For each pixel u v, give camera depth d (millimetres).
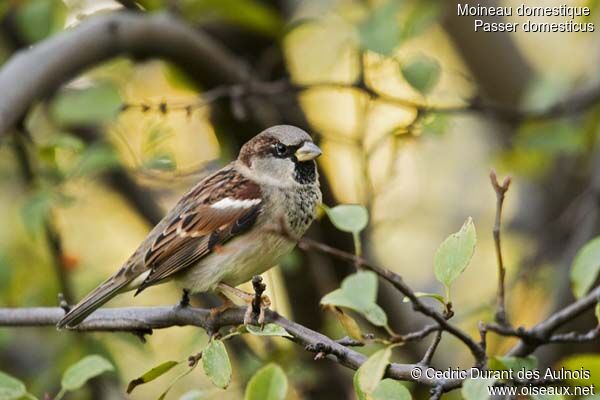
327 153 12383
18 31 12453
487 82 14672
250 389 6105
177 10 11258
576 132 11867
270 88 11000
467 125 14891
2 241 13242
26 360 12695
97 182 13445
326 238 12266
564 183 14094
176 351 12805
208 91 11938
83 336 10797
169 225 8609
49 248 11203
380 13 10492
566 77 12086
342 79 13648
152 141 10594
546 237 12727
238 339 11406
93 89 10523
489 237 14359
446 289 5984
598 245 7129
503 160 12531
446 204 14711
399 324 12898
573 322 11047
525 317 12742
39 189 10719
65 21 11023
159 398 6309
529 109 11586
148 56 11109
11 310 7828
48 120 12641
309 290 12531
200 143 13039
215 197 8609
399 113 12734
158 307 7566
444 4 14289
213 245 8438
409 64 10375
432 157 14398
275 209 8562
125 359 12695
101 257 13703
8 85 9672
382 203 13766
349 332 6090
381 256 14328
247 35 12734
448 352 12570
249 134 12398
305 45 12641
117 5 11719
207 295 12500
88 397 11203
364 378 5574
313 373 11070
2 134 9531
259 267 8547
